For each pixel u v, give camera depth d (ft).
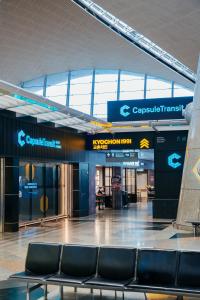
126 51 81.56
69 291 23.82
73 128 66.90
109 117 51.13
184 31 48.14
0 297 22.39
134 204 111.86
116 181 93.71
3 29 69.36
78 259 21.58
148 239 41.01
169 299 21.83
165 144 68.23
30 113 52.11
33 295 22.90
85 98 92.53
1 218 50.26
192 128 46.06
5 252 35.53
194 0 39.40
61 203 66.90
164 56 62.59
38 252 22.41
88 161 74.02
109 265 20.95
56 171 65.36
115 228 52.11
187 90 87.30
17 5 61.67
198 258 19.75
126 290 19.36
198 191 44.88
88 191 73.72
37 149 57.11
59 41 78.18
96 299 22.11
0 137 48.88
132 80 91.45
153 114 49.57
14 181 51.31
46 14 65.51
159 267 20.15
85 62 90.58
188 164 46.21
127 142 69.31
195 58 58.80
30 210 57.47
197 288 19.06
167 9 41.86
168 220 62.85
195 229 42.98
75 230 50.70
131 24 47.01
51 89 96.73
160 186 68.59
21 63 86.99
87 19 67.67
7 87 36.42
